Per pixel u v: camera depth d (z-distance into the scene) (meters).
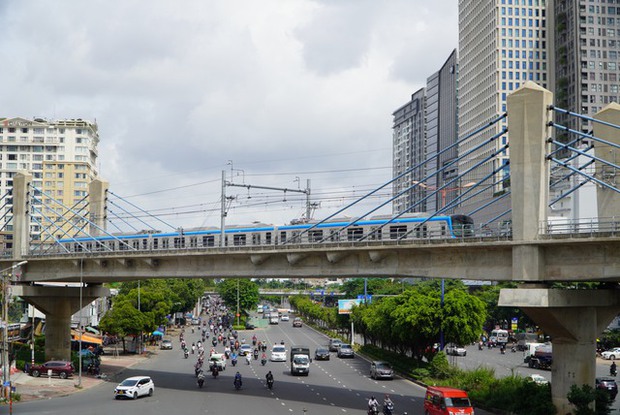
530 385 57.22
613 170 56.72
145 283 151.00
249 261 69.88
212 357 90.44
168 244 93.50
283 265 67.56
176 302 153.88
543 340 123.12
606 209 56.91
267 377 72.75
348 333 147.38
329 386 74.44
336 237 77.12
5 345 68.12
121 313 107.00
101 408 58.44
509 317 143.88
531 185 52.16
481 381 67.75
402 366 86.56
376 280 192.75
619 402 64.25
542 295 50.62
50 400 63.84
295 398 65.12
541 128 52.31
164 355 111.69
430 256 58.59
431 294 82.31
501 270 54.34
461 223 71.12
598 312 56.12
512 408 56.06
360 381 79.12
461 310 78.12
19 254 90.38
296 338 148.75
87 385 74.75
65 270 84.44
